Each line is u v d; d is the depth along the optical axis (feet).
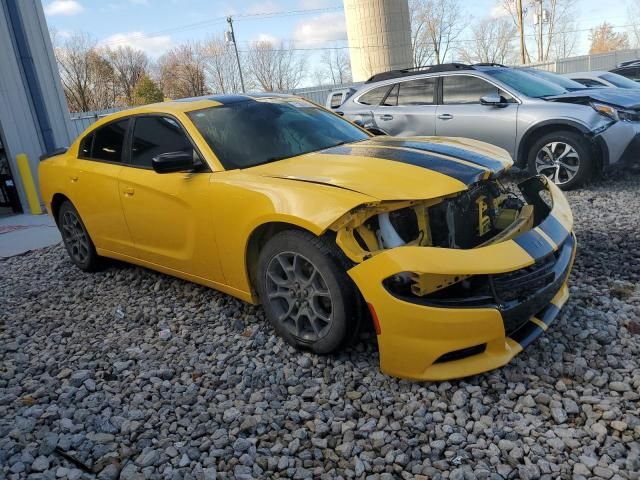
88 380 11.00
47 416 9.85
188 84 160.04
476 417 8.80
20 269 19.79
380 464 8.03
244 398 9.99
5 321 14.82
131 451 8.77
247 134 13.17
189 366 11.32
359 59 88.94
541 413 8.79
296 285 10.83
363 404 9.41
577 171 22.21
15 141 30.04
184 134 13.10
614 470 7.41
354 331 10.25
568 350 10.34
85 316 14.60
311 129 14.10
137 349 12.26
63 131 32.42
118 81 156.97
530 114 22.74
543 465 7.63
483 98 23.73
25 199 30.94
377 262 9.27
